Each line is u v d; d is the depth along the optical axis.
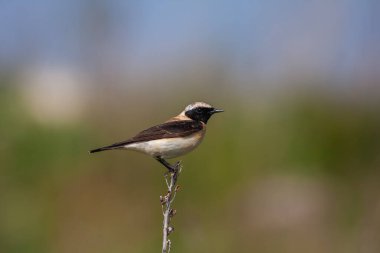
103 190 17.00
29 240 15.73
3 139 17.11
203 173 17.25
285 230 16.12
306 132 18.31
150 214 16.59
